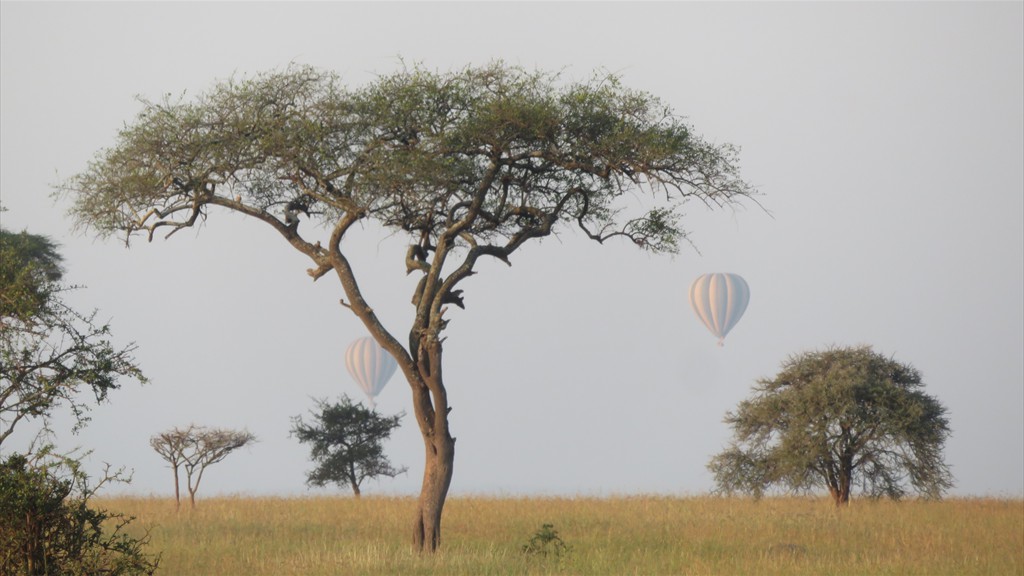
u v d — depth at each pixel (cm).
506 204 10400
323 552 8994
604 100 9725
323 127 9369
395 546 9794
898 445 16575
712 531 11181
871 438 16538
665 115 9906
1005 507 15275
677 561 8712
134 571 6350
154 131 9419
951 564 8744
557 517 12612
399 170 9219
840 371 16725
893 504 16000
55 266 11706
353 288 9650
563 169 10106
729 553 9325
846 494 16512
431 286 9681
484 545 9838
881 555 9338
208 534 10562
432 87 9494
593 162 9894
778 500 17212
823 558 9044
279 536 10481
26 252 10438
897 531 11450
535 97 9681
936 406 16825
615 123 9756
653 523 12000
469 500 15862
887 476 16500
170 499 16762
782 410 16938
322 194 9750
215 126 9506
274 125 9450
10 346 6562
